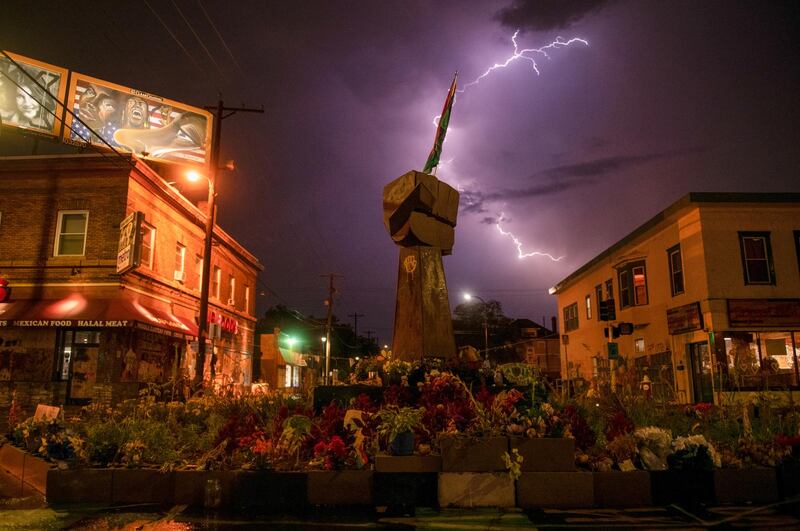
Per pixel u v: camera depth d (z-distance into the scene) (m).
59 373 20.11
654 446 6.38
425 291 9.88
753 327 20.55
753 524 5.32
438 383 7.55
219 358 30.88
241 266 35.50
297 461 6.45
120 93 26.97
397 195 10.12
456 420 6.50
